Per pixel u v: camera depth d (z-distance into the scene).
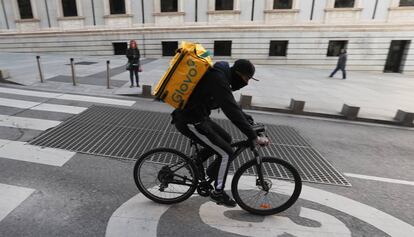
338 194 3.60
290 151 5.04
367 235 2.83
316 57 18.73
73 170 3.85
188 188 3.23
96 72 12.41
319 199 3.45
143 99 8.36
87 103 7.52
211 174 3.01
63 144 4.70
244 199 3.20
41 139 4.86
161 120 6.30
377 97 10.18
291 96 9.66
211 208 3.15
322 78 14.54
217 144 2.78
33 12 20.09
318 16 18.05
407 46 18.06
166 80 2.59
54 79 10.41
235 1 18.22
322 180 3.96
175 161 3.26
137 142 4.94
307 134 6.12
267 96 9.48
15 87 9.03
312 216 3.10
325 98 9.61
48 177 3.64
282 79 13.40
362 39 18.11
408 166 4.67
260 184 3.03
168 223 2.87
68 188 3.41
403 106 8.91
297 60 18.91
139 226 2.80
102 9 19.45
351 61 18.55
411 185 3.97
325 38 18.31
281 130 6.30
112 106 7.36
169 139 5.14
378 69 18.58
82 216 2.90
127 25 19.50
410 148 5.61
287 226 2.90
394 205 3.42
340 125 7.04
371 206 3.37
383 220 3.10
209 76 2.53
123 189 3.45
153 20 19.23
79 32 19.95
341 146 5.50
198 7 18.61
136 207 3.10
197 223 2.89
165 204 3.17
